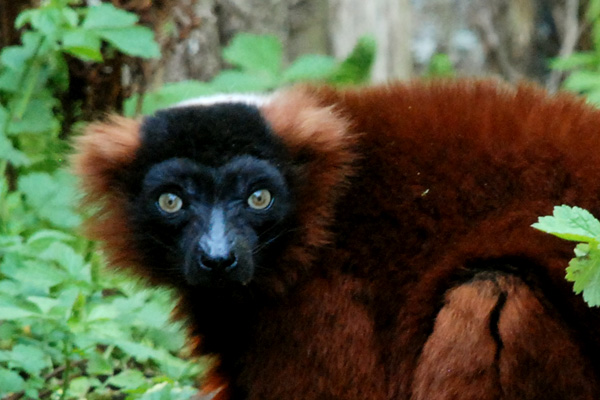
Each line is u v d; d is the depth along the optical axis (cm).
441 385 906
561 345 878
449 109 979
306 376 947
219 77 1447
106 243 1000
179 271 961
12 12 1381
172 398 1016
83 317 1058
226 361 1020
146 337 1180
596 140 942
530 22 2225
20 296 1073
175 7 1439
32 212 1252
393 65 1967
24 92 1316
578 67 2058
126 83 1395
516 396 882
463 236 933
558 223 798
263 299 962
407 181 951
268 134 938
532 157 934
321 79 1445
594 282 810
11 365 995
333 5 1908
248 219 920
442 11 2158
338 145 948
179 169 920
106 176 980
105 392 1094
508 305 888
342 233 954
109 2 1352
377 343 951
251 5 1809
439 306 934
